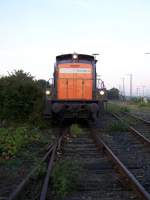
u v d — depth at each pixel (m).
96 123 20.80
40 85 21.27
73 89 20.05
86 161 10.67
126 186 7.91
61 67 20.12
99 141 13.59
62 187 7.53
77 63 20.16
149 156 11.66
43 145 13.64
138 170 9.58
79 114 19.47
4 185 8.16
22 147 12.82
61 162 10.01
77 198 7.17
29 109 19.45
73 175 8.61
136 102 69.00
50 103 19.03
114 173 9.17
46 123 19.56
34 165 9.96
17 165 10.13
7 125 18.25
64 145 13.61
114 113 31.42
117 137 16.09
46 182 7.67
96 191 7.64
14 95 19.34
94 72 20.25
